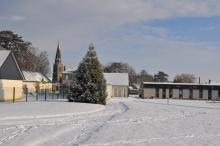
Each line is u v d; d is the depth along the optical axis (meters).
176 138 18.03
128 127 22.08
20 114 26.78
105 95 45.44
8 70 49.94
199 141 17.31
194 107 50.94
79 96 44.09
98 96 44.47
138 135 18.59
